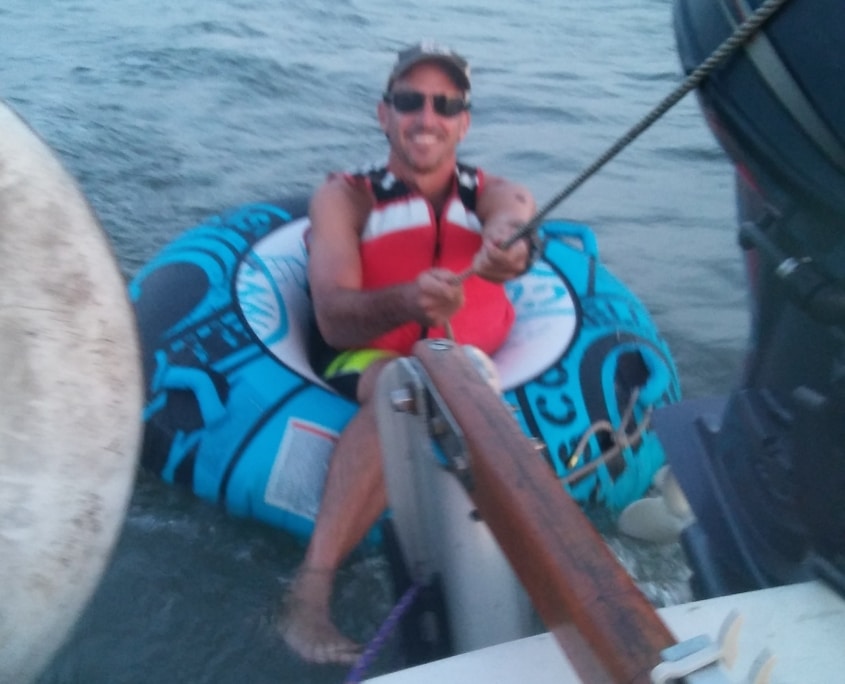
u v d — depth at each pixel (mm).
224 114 4273
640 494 2279
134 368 1120
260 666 1763
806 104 1030
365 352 2273
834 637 987
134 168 3707
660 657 766
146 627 1829
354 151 3992
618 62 5316
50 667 1715
